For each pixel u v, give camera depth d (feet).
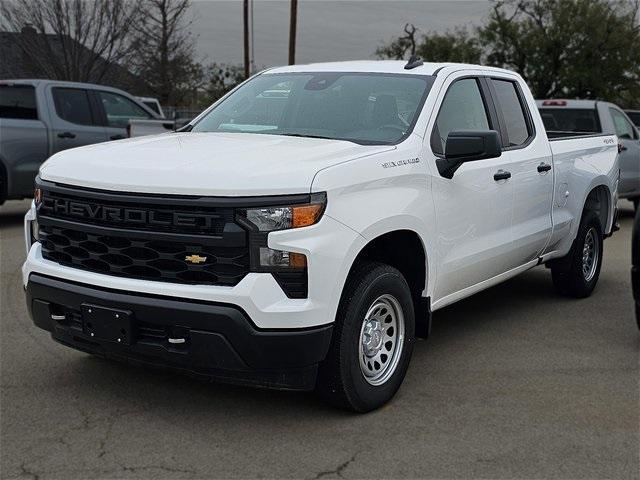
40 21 90.22
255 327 12.50
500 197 18.25
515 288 25.41
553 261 23.22
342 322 13.53
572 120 39.06
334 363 13.60
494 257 18.29
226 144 14.98
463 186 16.69
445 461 12.61
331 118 16.80
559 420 14.35
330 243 12.89
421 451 12.95
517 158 19.13
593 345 19.13
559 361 17.85
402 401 15.19
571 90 145.89
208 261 12.67
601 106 38.75
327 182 13.00
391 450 12.97
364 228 13.55
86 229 13.48
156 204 12.76
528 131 20.53
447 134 16.85
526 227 19.77
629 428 14.05
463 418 14.38
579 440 13.50
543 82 146.20
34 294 14.34
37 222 14.78
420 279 15.79
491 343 19.24
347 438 13.39
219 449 12.91
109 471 12.08
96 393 15.26
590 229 23.79
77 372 16.38
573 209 22.38
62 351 17.70
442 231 15.99
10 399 14.88
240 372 12.92
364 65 18.52
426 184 15.43
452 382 16.35
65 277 13.82
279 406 14.74
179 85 108.17
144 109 40.98
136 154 14.19
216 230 12.55
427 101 16.49
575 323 21.17
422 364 17.54
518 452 12.99
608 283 26.48
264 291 12.46
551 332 20.26
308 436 13.44
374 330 14.56
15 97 36.14
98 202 13.33
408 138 15.55
